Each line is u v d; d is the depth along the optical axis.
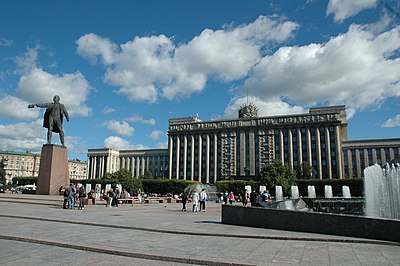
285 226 15.58
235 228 16.14
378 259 9.82
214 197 85.94
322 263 9.25
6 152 171.50
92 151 155.62
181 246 11.42
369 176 30.56
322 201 28.91
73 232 13.96
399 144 108.50
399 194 29.39
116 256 9.98
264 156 119.25
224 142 126.44
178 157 134.25
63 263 8.90
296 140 116.88
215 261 9.20
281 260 9.54
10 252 10.09
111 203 34.03
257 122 122.88
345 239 12.80
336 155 111.12
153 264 9.12
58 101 38.12
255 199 30.47
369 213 28.78
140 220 19.31
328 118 114.31
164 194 97.50
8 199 31.72
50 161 36.19
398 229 12.45
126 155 154.38
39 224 16.20
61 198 32.12
